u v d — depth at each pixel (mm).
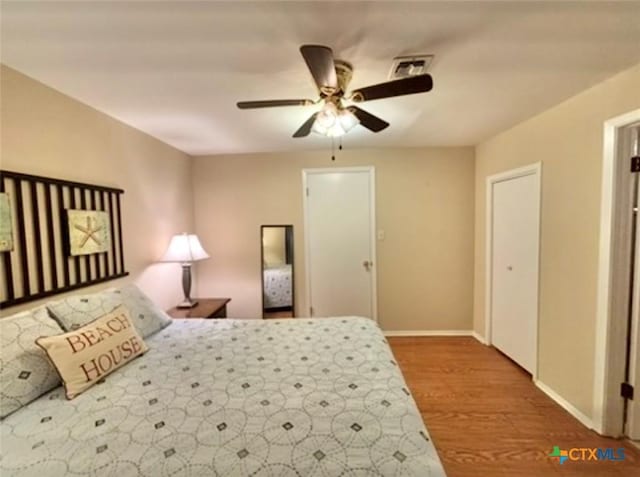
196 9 1286
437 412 2391
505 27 1448
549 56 1704
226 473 994
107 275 2443
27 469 1015
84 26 1391
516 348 3102
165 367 1715
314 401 1368
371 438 1136
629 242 1982
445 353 3410
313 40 1528
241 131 2998
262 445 1105
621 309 2010
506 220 3197
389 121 2809
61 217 2027
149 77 1883
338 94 1758
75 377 1463
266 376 1603
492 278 3496
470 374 2953
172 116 2545
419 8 1312
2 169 1679
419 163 3852
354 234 3955
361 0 1259
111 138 2520
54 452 1082
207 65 1758
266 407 1328
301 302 4027
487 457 1945
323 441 1123
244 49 1604
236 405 1346
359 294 3986
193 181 3979
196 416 1272
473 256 3879
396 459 1047
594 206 2105
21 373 1381
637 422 2035
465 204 3850
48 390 1451
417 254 3916
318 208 3959
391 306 3959
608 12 1342
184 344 2041
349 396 1405
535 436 2117
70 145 2121
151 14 1315
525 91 2166
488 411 2393
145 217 2975
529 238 2836
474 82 2025
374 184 3887
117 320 1844
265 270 4020
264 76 1896
